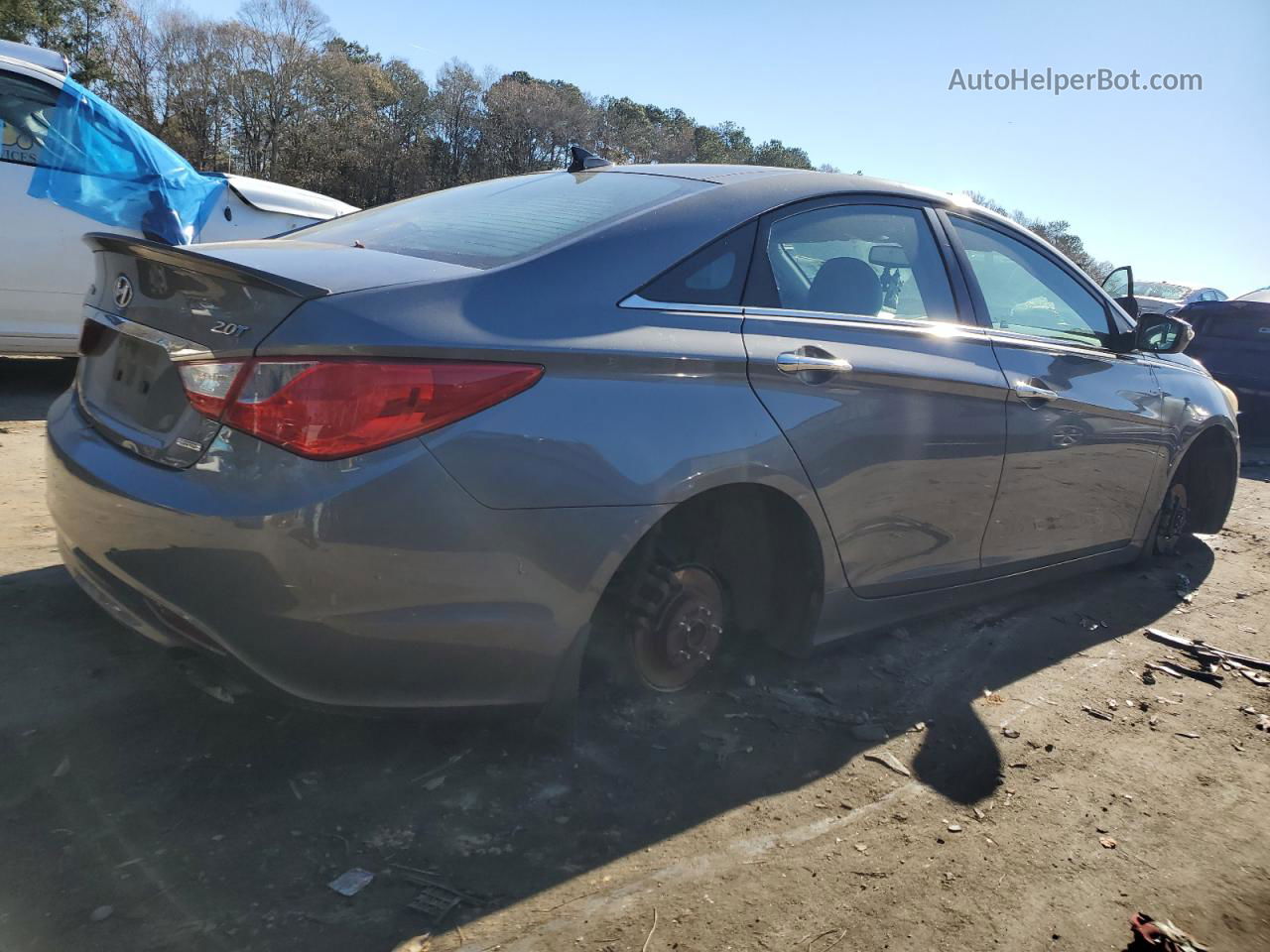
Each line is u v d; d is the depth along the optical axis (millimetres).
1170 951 2086
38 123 6098
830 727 2959
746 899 2152
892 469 2996
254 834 2209
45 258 6238
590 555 2283
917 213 3400
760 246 2826
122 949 1850
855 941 2055
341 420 2023
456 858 2197
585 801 2451
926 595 3330
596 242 2531
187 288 2293
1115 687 3467
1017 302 3727
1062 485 3752
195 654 2273
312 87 74438
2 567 3492
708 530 2805
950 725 3061
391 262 2422
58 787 2311
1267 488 7523
